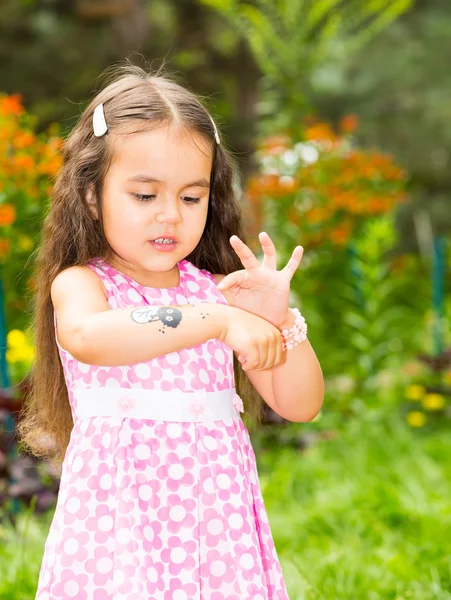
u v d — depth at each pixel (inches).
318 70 482.0
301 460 219.0
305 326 90.4
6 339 187.6
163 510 81.6
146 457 82.3
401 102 505.7
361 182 328.5
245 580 82.4
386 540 163.8
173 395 84.0
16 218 233.3
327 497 191.8
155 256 84.3
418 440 241.1
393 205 331.0
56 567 81.4
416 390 261.0
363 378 276.8
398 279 361.7
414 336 349.7
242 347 80.0
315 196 324.5
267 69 366.3
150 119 83.0
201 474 83.2
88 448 83.0
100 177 85.2
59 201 90.4
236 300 87.7
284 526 174.9
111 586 80.3
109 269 88.7
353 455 223.8
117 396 83.5
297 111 361.1
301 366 90.4
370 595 134.6
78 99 497.0
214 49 524.7
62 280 86.0
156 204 83.3
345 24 422.6
